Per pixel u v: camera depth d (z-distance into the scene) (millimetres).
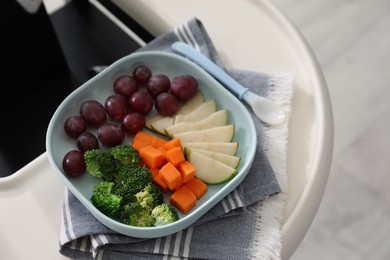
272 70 760
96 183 679
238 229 661
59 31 898
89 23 908
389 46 1306
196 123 707
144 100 704
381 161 1163
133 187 654
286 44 775
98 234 644
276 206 672
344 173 1149
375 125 1202
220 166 679
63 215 656
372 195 1135
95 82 714
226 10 799
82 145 678
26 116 816
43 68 820
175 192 667
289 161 703
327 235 1098
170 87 716
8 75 783
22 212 671
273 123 714
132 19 823
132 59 727
